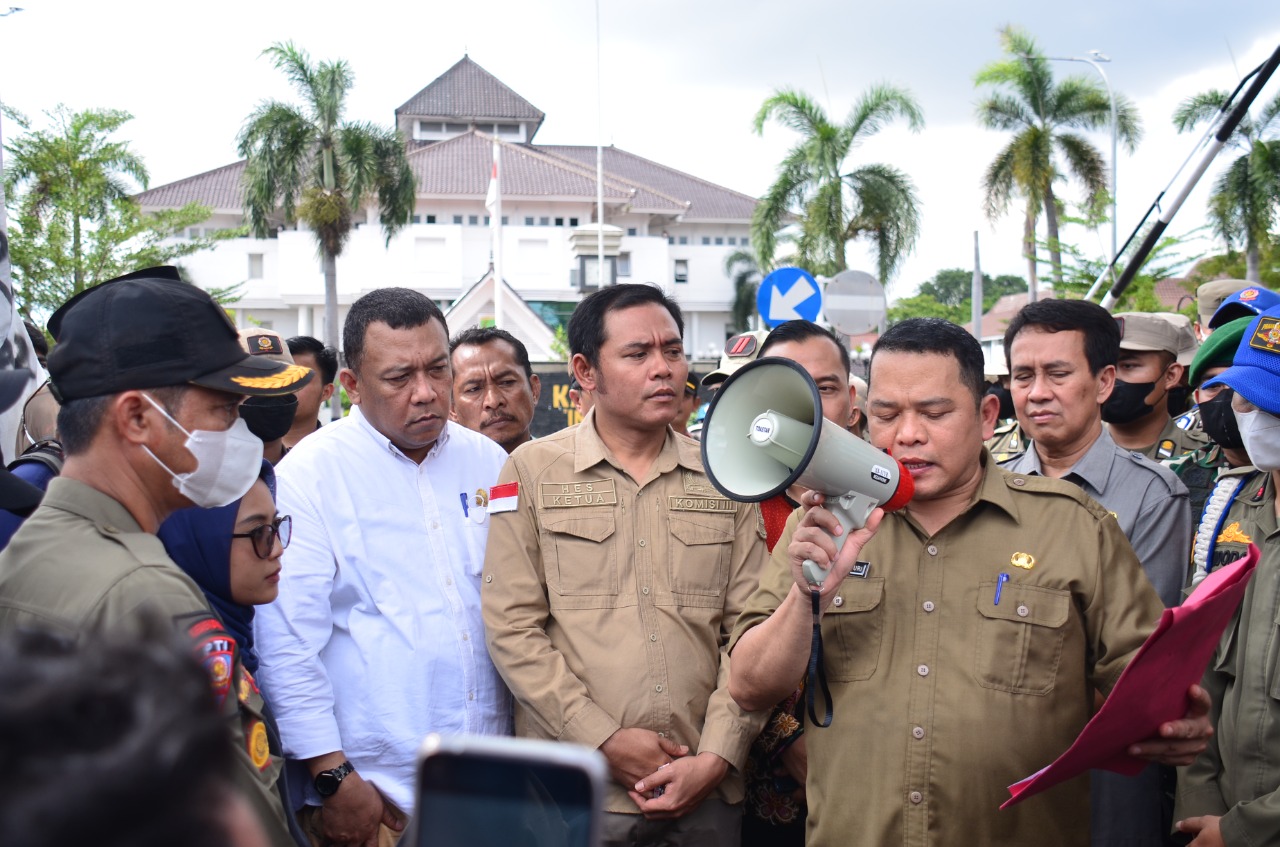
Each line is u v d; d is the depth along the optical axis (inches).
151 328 82.9
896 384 103.2
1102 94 1016.2
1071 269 794.2
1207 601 79.4
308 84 1181.7
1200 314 229.0
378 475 135.7
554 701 120.3
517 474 134.4
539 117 2309.3
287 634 123.6
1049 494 105.3
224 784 29.5
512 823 35.8
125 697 28.4
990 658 99.6
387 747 127.0
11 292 138.6
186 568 100.6
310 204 1192.2
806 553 94.0
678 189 2258.9
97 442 82.6
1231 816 100.3
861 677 104.0
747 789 135.1
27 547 77.2
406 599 131.7
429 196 1899.6
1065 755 83.0
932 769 98.8
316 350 205.6
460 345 192.5
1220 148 310.7
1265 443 106.3
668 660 124.9
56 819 25.6
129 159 968.9
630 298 133.8
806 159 987.3
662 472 133.1
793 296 358.0
